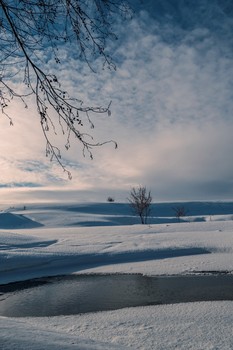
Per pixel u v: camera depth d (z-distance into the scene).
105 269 13.36
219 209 90.00
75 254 14.82
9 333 3.05
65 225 48.03
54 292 10.48
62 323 7.53
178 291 9.98
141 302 9.02
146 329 6.90
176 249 15.74
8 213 51.81
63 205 86.31
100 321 7.56
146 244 16.88
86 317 7.91
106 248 16.08
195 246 16.27
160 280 11.48
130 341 6.28
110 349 3.09
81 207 82.81
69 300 9.52
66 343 2.95
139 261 14.50
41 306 9.03
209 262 13.69
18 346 2.60
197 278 11.55
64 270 13.47
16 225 46.94
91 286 11.06
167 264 13.67
